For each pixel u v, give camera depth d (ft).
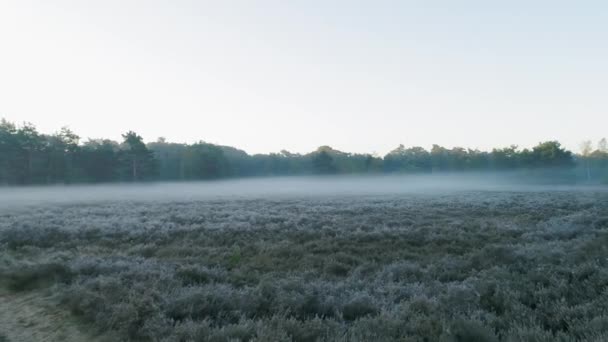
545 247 26.12
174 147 340.59
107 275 20.83
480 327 12.05
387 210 61.93
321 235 36.65
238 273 22.27
